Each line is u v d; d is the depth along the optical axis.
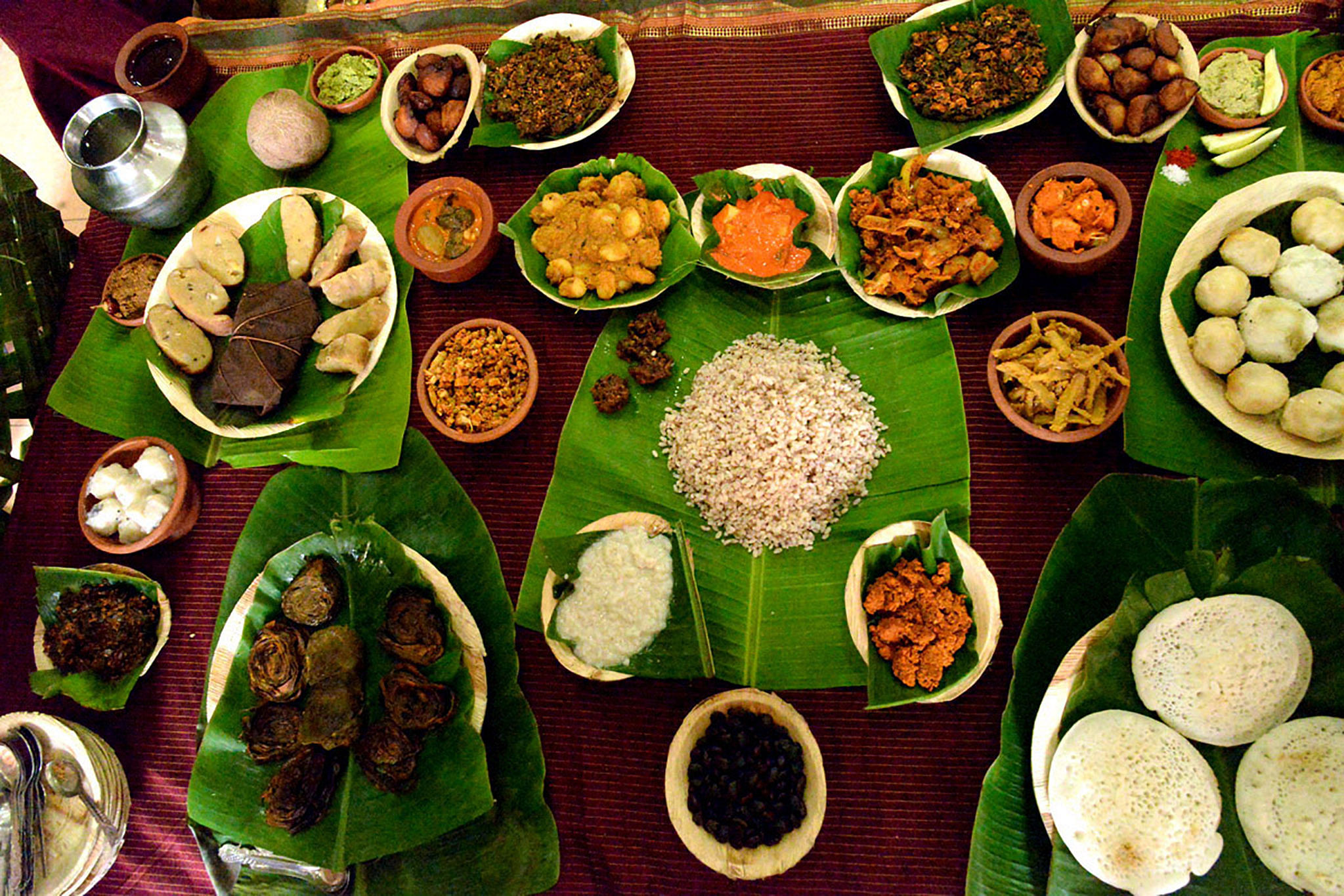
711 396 0.95
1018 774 0.82
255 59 1.21
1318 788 0.75
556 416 1.01
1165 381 0.90
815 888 0.86
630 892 0.88
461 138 1.11
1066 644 0.84
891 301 0.95
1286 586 0.78
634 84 1.10
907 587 0.83
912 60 1.01
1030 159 1.01
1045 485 0.92
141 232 1.13
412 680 0.86
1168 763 0.77
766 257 0.97
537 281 0.99
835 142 1.06
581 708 0.92
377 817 0.86
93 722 0.99
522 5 1.14
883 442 0.93
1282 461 0.87
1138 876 0.75
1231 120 0.95
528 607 0.93
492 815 0.89
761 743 0.82
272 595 0.93
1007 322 0.96
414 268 1.05
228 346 0.99
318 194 1.05
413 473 0.98
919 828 0.86
